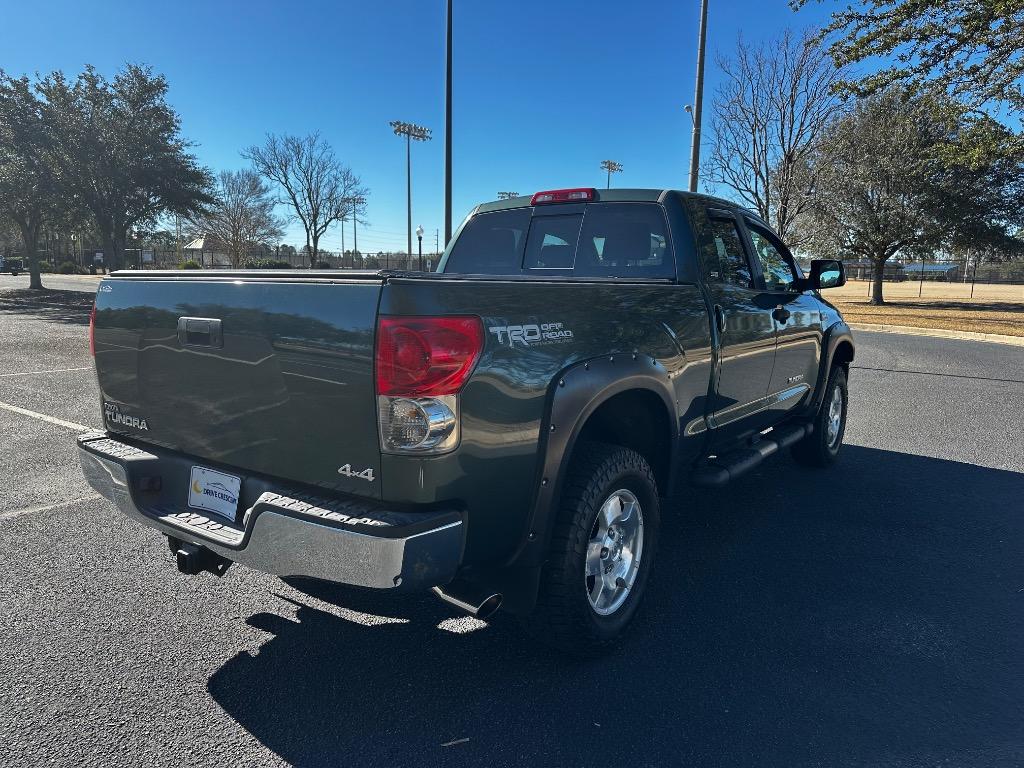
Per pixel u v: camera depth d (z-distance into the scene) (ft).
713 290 12.66
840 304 107.34
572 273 14.07
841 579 12.49
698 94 53.57
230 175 191.31
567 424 8.59
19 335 48.29
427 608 11.25
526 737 8.13
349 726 8.28
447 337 7.37
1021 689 9.19
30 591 11.48
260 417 8.42
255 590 11.71
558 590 9.00
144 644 9.98
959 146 55.11
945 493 17.25
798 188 84.02
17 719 8.27
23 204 84.84
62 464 18.28
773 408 15.48
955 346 52.65
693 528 14.92
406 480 7.38
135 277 9.75
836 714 8.63
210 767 7.55
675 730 8.29
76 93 80.94
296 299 7.89
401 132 144.46
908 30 43.29
